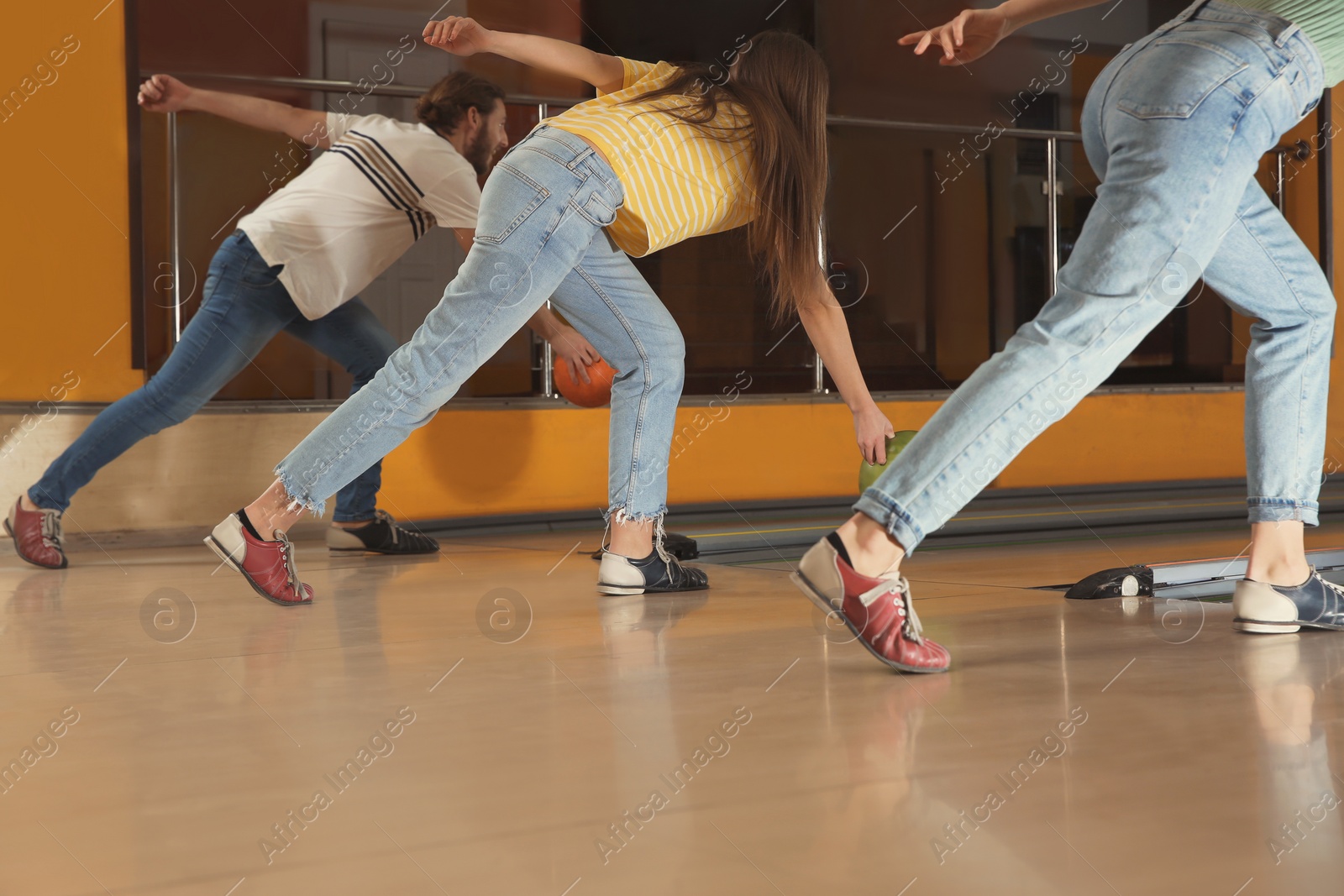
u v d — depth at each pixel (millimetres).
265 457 3490
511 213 1711
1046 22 4781
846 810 793
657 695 1170
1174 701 1107
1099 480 4973
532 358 4309
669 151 1776
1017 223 5410
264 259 2709
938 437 1219
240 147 3768
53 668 1358
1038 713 1065
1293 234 1479
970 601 1854
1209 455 5195
